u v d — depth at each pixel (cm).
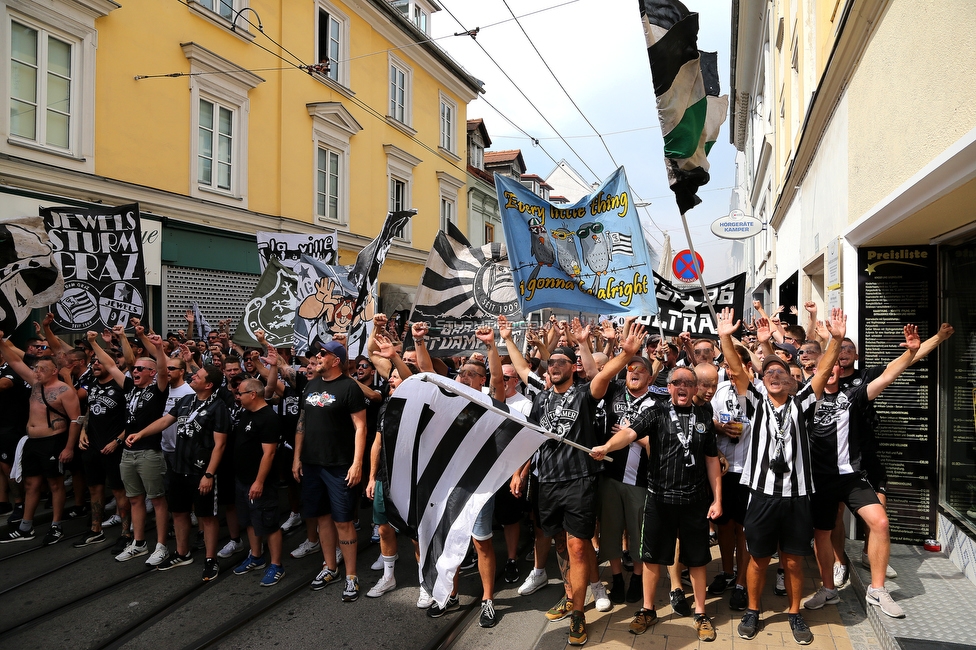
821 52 781
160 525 584
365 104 1733
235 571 559
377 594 516
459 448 451
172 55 1152
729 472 486
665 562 447
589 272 620
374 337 585
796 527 422
